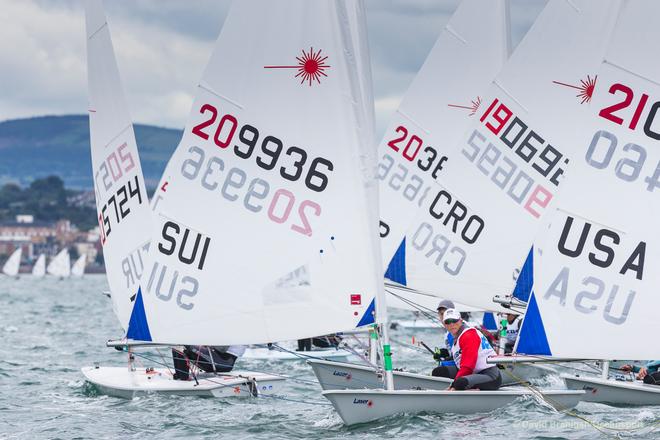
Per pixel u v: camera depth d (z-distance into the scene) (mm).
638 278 47219
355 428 50438
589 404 59031
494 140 74375
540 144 72688
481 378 54812
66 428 53938
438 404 52375
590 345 47719
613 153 47625
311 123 50938
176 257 53031
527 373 74375
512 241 73938
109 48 74875
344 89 50562
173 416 56656
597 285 47688
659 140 47094
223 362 67625
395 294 80188
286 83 51312
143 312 53438
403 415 51750
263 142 51688
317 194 50875
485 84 87750
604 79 47812
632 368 65125
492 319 91438
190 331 52719
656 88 47125
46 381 75312
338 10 50406
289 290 51219
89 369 71438
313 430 51188
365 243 50344
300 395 65875
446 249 76500
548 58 72438
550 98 72375
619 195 47531
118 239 74625
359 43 53594
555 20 72188
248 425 53219
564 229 48156
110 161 75000
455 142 88875
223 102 52281
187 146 53031
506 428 49656
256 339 51719
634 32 47281
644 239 47188
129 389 64125
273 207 51531
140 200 73500
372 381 63938
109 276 75125
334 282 50625
